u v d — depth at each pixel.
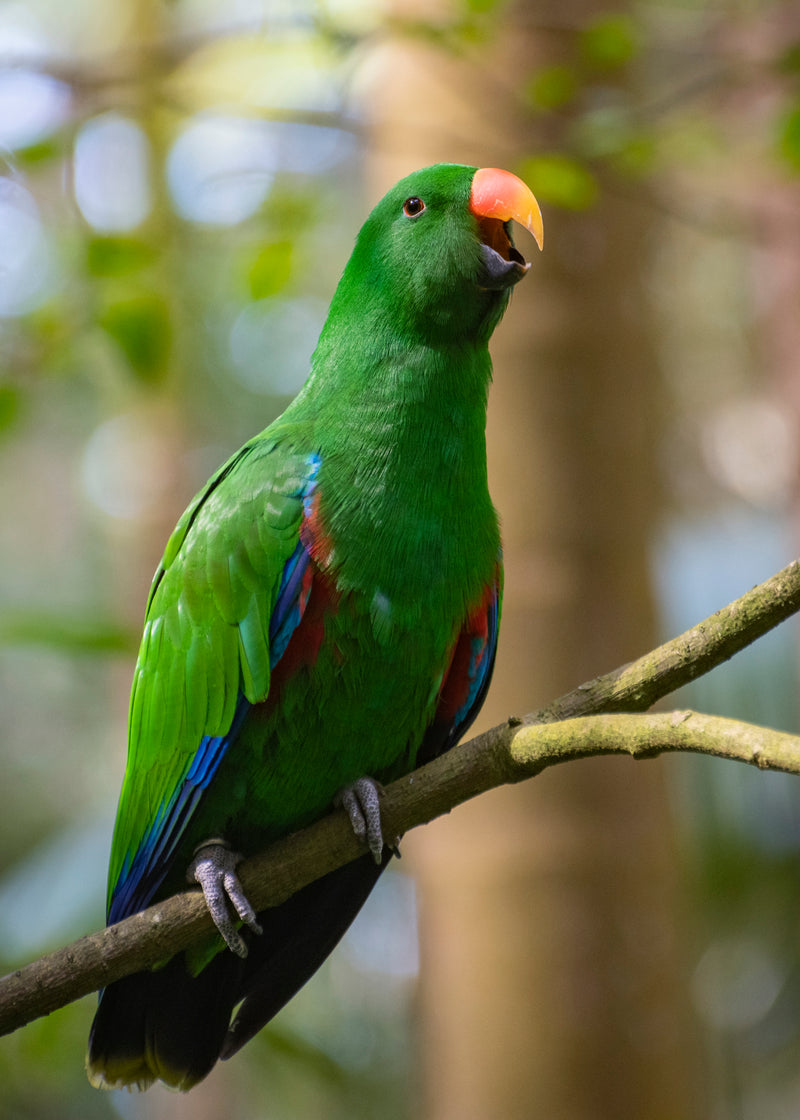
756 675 14.47
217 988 7.23
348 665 6.62
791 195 11.73
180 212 12.03
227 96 9.84
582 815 10.28
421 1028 10.85
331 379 6.96
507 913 10.21
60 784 26.16
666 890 10.60
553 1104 10.03
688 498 22.08
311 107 9.90
